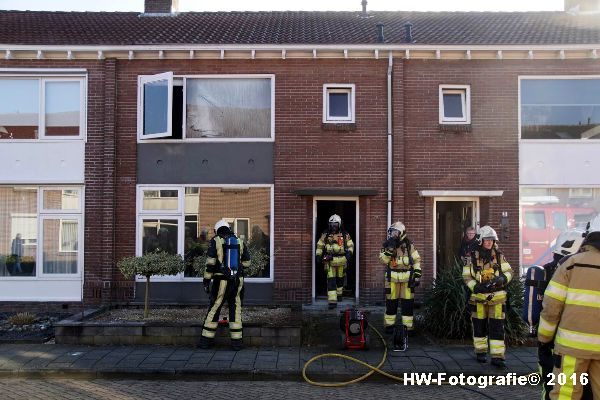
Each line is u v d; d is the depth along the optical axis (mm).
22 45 12164
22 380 7594
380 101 12422
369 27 14250
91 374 7715
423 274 12203
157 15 15469
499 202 12258
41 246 12445
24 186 12492
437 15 15773
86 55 12383
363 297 12242
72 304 12297
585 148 12359
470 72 12430
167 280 12320
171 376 7723
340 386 7410
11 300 12336
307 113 12422
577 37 12797
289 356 8422
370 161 12352
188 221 12477
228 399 6770
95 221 12359
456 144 12359
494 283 7785
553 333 4746
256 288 12336
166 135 12125
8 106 12578
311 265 12438
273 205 12375
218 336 9070
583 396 4520
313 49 12250
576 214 12391
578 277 4531
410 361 8180
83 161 12422
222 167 12469
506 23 14586
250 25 14430
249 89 12617
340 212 12711
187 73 12531
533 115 12531
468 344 9172
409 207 12297
